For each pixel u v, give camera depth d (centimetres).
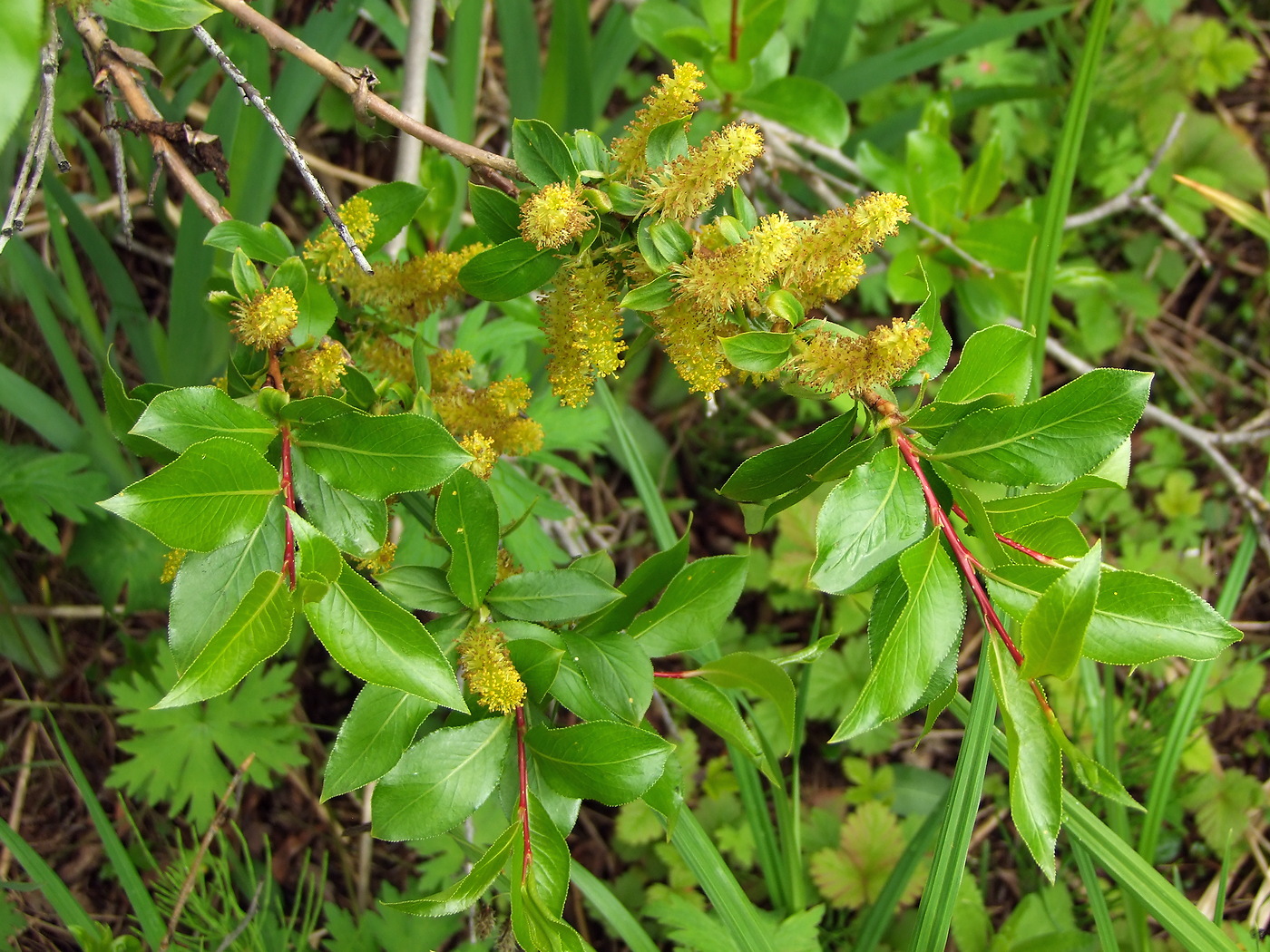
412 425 30
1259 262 87
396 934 52
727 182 30
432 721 50
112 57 36
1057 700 67
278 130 34
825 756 68
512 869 31
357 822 62
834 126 53
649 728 33
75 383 53
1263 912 64
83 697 61
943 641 28
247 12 34
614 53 61
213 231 36
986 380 31
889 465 29
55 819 59
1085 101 46
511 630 33
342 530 31
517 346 55
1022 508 31
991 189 58
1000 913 66
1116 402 29
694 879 61
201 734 53
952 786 39
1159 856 68
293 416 30
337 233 35
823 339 30
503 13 56
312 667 65
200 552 29
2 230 32
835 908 60
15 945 55
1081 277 64
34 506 52
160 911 51
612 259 33
